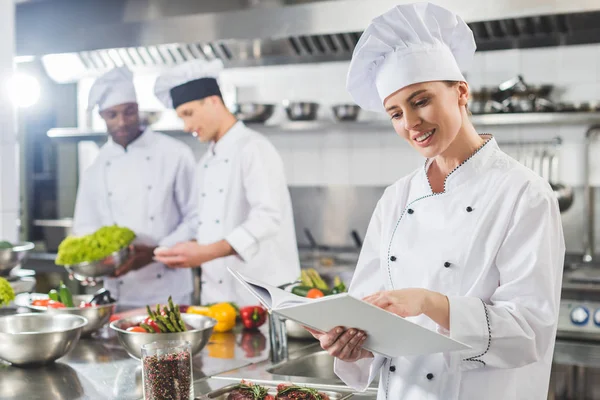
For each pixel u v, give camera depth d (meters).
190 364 1.57
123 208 3.52
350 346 1.39
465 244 1.41
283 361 1.97
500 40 3.63
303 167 4.57
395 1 3.19
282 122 4.34
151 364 1.53
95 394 1.68
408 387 1.47
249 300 3.05
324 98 4.46
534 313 1.32
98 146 5.02
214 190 3.05
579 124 3.87
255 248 2.87
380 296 1.30
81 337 2.28
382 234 1.59
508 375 1.40
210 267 3.09
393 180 4.34
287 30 3.46
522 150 4.02
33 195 4.84
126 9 3.80
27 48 4.14
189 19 3.64
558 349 2.96
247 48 3.95
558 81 3.94
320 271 3.89
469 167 1.45
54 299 2.41
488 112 3.77
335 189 4.49
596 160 3.86
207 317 2.08
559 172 3.95
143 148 3.54
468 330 1.30
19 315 2.06
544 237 1.34
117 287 3.45
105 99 3.41
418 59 1.38
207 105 2.98
